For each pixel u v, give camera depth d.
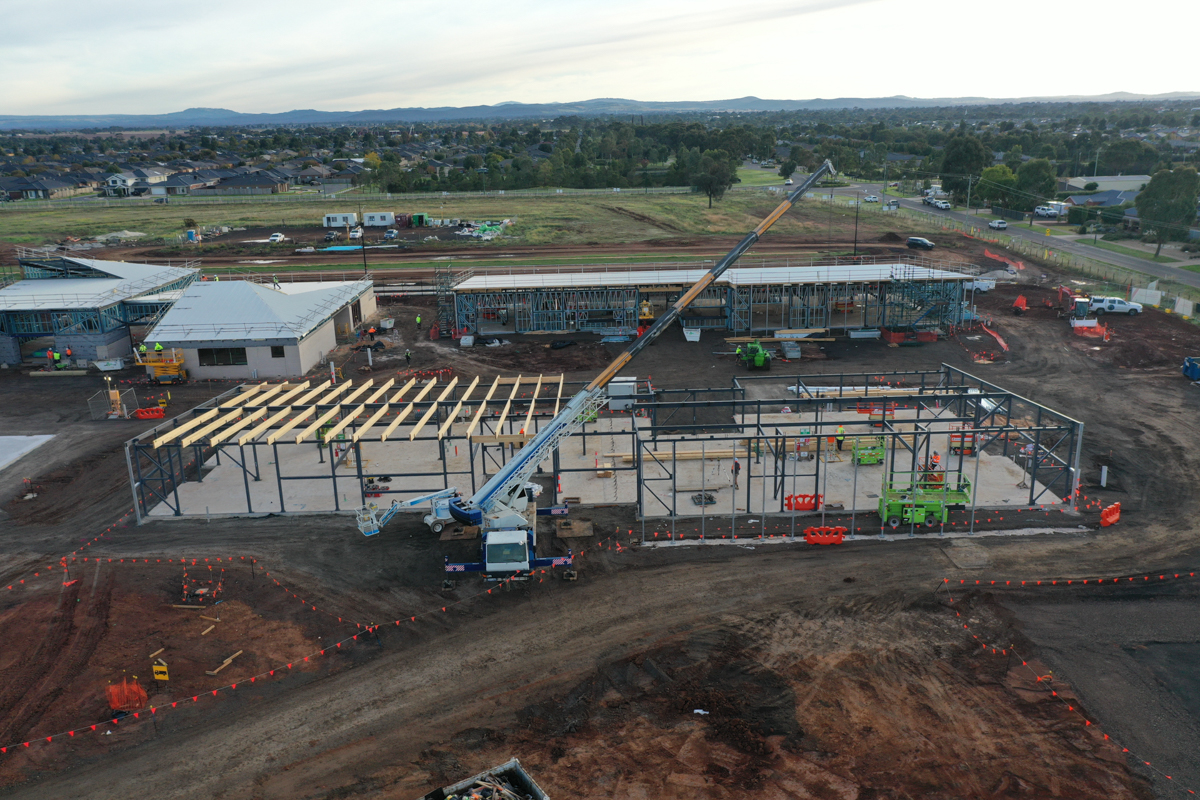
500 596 34.22
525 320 83.69
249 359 67.25
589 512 41.81
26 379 68.25
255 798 23.45
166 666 29.02
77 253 129.25
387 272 113.44
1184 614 31.67
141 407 60.16
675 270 95.19
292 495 44.34
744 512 41.28
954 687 27.55
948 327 78.19
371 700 27.75
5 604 34.09
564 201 186.38
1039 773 23.61
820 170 40.53
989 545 37.44
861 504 41.75
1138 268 106.69
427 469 47.25
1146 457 47.41
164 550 38.75
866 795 22.86
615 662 29.41
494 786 19.61
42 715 27.28
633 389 54.12
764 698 27.20
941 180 190.75
